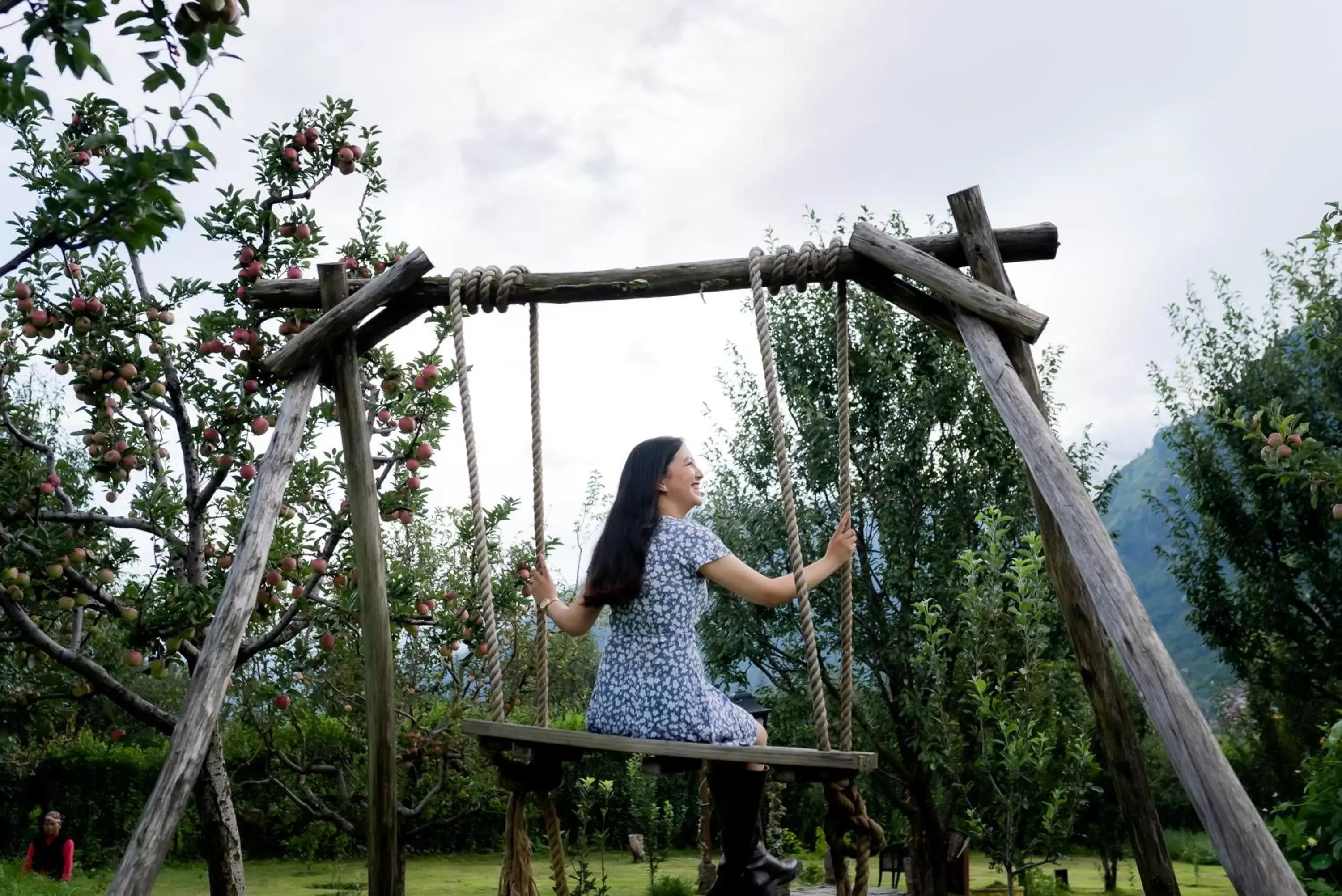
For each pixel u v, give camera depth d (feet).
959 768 23.91
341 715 29.37
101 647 39.14
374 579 14.10
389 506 24.44
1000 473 36.19
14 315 23.07
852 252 13.06
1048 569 12.66
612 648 11.76
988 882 45.06
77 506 26.05
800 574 11.26
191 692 11.68
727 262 13.32
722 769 11.74
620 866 47.73
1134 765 12.12
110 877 44.32
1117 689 12.26
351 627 25.23
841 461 12.18
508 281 13.58
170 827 10.80
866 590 35.96
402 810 29.55
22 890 29.12
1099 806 40.70
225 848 24.53
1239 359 52.16
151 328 24.17
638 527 11.67
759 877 11.87
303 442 25.43
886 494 36.32
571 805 51.75
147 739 55.72
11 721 24.81
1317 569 48.55
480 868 50.24
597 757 51.75
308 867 48.03
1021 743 19.86
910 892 34.96
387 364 25.08
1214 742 9.08
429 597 25.62
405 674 32.78
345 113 24.93
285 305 15.20
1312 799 15.75
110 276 23.58
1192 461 51.98
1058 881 41.57
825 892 34.60
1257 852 8.56
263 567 12.69
